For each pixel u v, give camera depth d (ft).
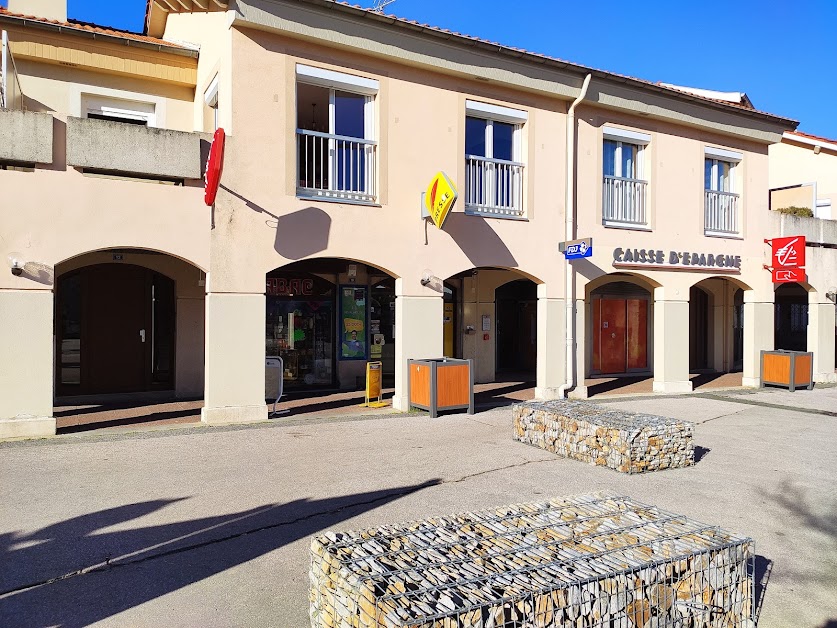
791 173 63.93
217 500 19.15
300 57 32.07
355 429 30.25
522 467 23.50
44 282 26.96
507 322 58.23
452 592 9.60
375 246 34.37
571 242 39.34
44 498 19.03
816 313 53.67
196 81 37.60
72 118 27.07
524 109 39.58
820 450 27.43
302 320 44.86
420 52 34.73
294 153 31.99
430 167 36.11
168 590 13.34
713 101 45.98
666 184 45.91
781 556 15.78
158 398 39.34
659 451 23.53
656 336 46.24
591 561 10.89
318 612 11.27
